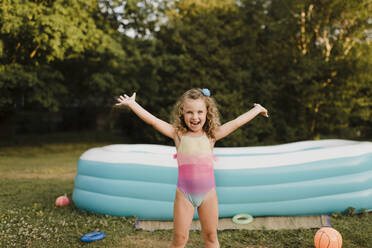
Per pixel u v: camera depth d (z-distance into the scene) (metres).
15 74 10.91
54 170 8.95
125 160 4.53
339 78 13.81
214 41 13.58
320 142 5.88
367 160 4.58
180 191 2.56
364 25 13.30
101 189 4.53
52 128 23.20
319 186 4.37
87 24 11.28
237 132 12.51
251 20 14.98
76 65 13.78
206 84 13.22
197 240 3.74
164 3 13.32
